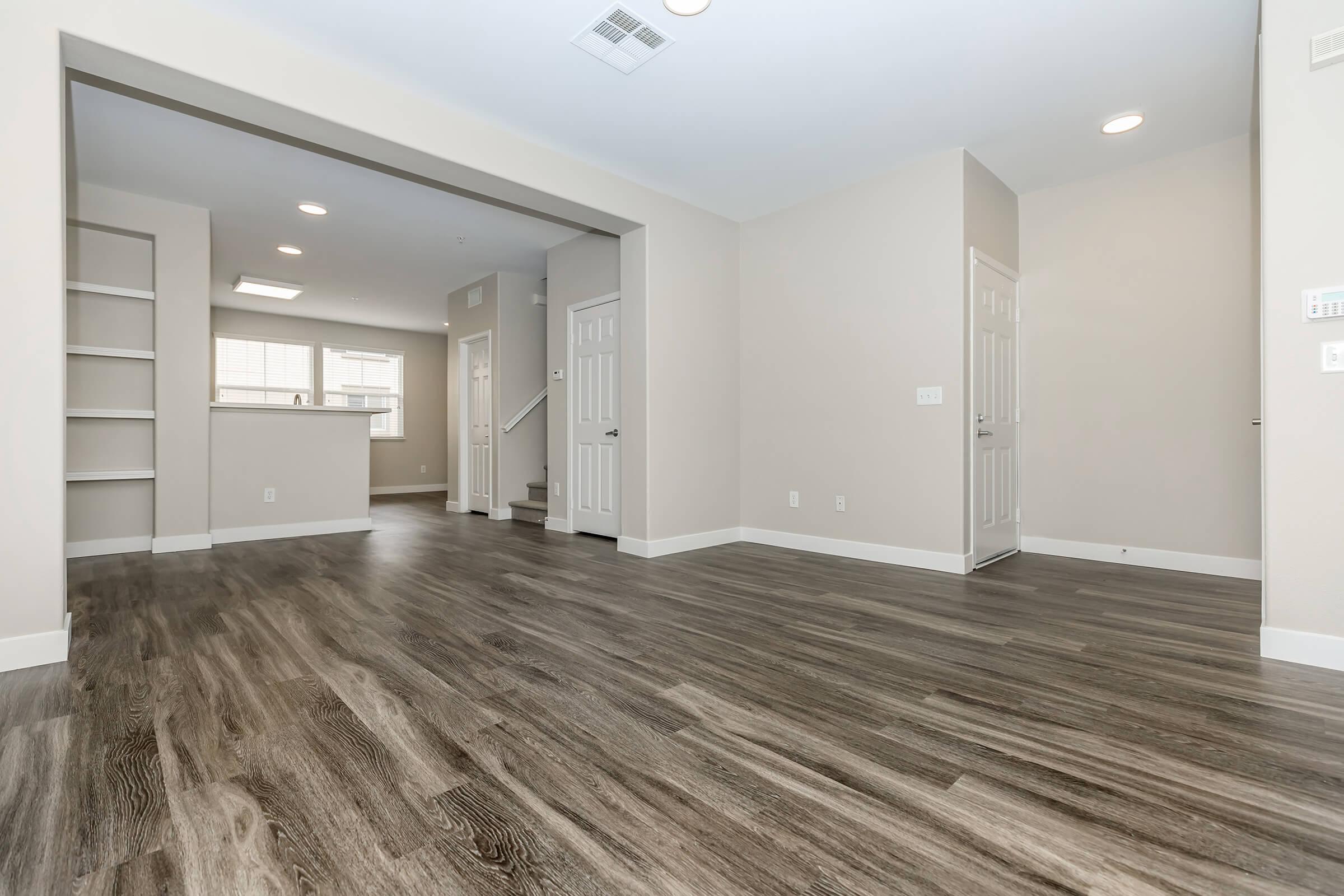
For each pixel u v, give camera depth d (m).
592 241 5.01
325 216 4.66
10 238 2.04
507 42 2.60
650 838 1.25
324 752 1.58
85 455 4.19
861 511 4.05
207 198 4.29
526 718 1.78
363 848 1.21
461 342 6.92
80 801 1.36
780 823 1.30
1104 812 1.33
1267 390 2.15
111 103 3.07
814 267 4.29
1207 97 3.04
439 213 4.61
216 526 4.80
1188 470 3.63
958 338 3.57
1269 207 2.13
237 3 2.35
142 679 2.06
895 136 3.42
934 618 2.74
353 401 9.00
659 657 2.28
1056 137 3.45
